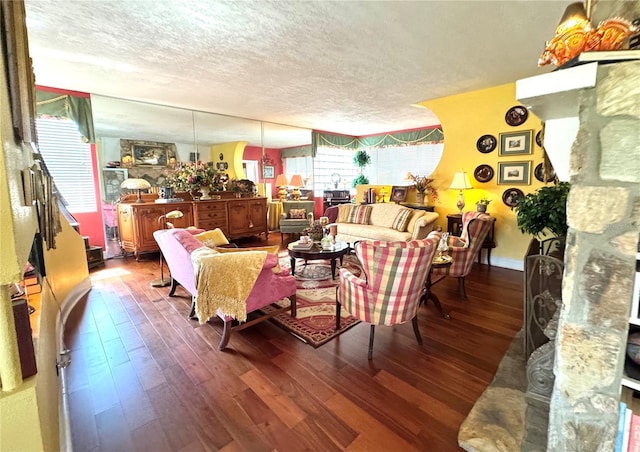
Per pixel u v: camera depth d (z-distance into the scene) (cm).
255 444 147
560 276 185
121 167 493
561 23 118
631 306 111
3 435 85
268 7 221
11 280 73
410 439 149
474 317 282
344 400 175
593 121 104
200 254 226
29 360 91
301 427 157
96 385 189
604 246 107
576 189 110
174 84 395
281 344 238
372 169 819
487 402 172
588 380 113
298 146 729
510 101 411
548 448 125
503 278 392
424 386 187
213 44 279
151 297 330
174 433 153
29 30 252
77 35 261
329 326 263
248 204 604
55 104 414
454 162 476
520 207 220
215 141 599
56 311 252
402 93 441
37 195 140
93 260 440
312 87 409
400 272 201
